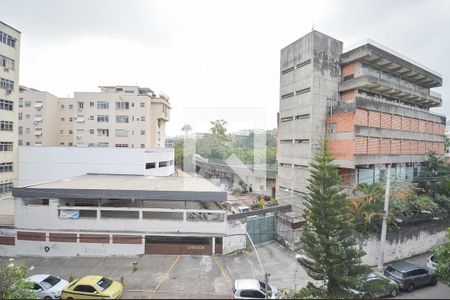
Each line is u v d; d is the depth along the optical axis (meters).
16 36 32.09
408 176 30.52
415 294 15.95
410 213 22.38
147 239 20.28
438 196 26.19
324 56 25.89
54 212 20.06
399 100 32.53
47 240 19.98
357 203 20.03
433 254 20.61
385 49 26.70
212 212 20.30
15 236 20.08
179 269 18.11
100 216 20.19
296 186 26.91
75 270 17.88
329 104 26.08
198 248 20.42
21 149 32.66
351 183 24.77
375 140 25.55
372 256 19.91
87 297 13.83
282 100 29.53
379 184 22.28
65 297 14.01
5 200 28.06
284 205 25.67
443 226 23.86
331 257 14.38
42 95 52.12
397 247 20.97
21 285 12.34
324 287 15.23
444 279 14.41
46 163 32.72
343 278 13.70
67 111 55.28
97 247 20.03
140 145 47.56
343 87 26.52
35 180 32.69
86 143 47.44
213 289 15.71
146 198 20.25
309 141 25.34
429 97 33.41
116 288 14.55
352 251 14.54
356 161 23.75
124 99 47.59
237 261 19.61
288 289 15.90
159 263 18.92
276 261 19.77
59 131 55.22
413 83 34.31
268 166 32.72
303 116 26.39
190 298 14.66
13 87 32.00
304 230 16.58
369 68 27.78
